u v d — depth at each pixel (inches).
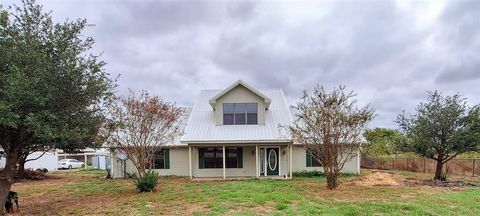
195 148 859.4
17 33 370.3
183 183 698.2
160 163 890.7
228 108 876.0
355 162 861.2
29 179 858.8
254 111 872.9
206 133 826.8
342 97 581.9
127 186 671.8
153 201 469.7
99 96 429.7
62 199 527.8
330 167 571.2
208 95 1059.9
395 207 394.9
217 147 860.6
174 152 892.6
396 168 1027.3
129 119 598.9
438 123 687.1
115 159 882.8
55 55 391.5
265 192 517.7
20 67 350.0
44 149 429.4
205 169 860.0
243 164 863.7
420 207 392.2
